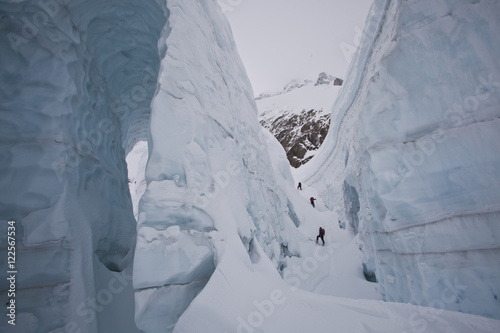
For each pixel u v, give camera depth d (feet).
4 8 7.50
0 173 6.93
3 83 7.50
